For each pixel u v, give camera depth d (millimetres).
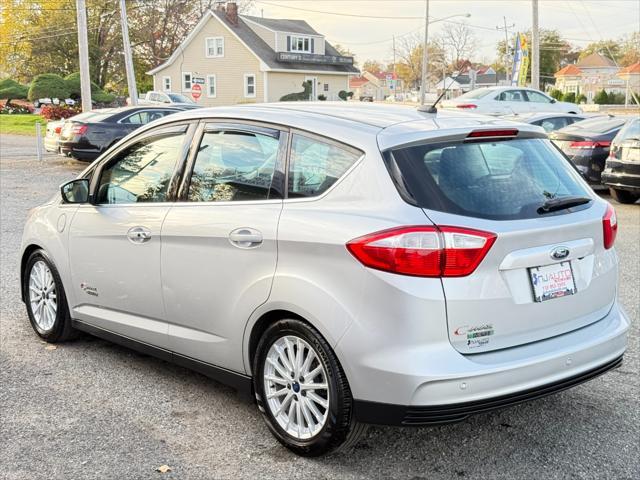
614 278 4012
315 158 3754
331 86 60000
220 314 4031
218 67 57188
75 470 3580
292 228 3623
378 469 3623
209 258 4043
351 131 3674
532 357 3436
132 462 3668
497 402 3342
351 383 3398
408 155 3494
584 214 3771
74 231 5047
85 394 4539
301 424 3707
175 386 4691
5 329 5820
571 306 3680
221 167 4188
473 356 3330
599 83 86250
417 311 3225
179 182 4391
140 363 5109
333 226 3467
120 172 4852
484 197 3480
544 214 3592
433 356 3229
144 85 68625
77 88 52156
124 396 4516
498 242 3336
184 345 4312
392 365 3244
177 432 4023
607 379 4832
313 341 3529
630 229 10578
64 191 5023
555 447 3869
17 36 65438
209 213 4098
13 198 13438
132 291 4609
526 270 3477
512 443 3916
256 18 58531
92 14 63250
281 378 3785
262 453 3789
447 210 3352
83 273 5008
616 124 14273
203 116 4410
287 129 3926
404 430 4082
